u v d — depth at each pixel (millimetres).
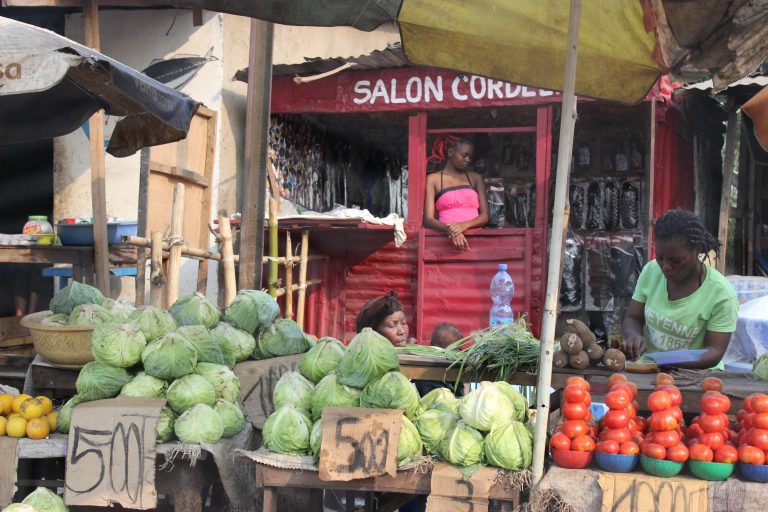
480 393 3219
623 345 4180
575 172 9070
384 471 3135
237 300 4438
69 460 3416
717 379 3361
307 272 7973
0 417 3613
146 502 3352
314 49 9406
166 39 7996
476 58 3988
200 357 3918
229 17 8031
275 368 4277
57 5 6910
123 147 5070
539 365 3117
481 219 7699
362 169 10023
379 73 7840
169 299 5234
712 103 10492
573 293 8422
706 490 2920
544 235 7484
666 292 4180
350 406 3455
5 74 3254
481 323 7598
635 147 8883
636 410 3262
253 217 5867
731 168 8828
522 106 7746
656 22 3793
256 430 4059
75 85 4707
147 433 3398
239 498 3609
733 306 3967
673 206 8945
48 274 6859
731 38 3738
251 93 5828
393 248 7922
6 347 6617
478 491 3090
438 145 8578
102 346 3672
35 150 8156
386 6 3639
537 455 3072
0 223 8109
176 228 5258
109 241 6133
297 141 8602
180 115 4711
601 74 4117
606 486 2975
